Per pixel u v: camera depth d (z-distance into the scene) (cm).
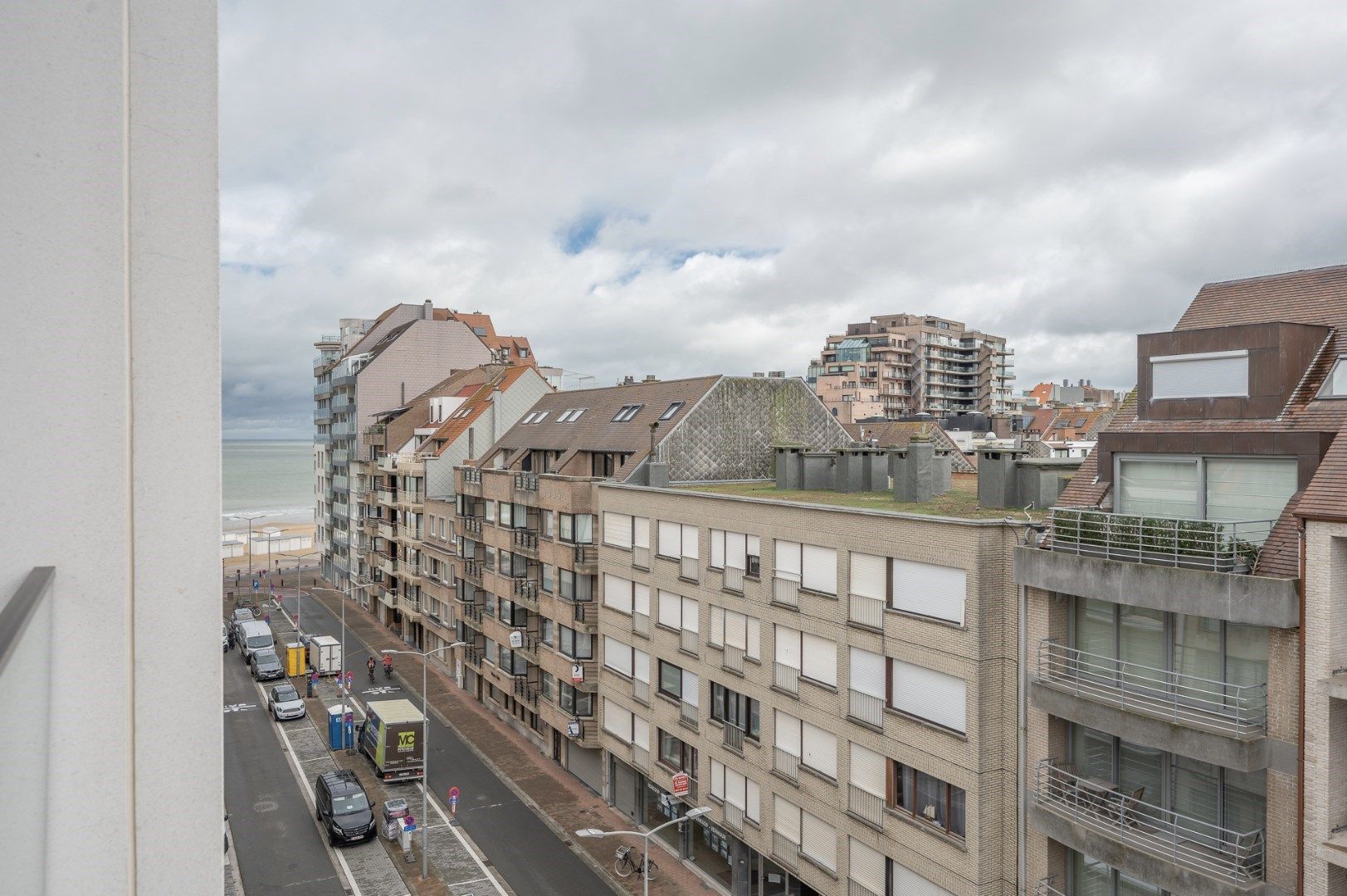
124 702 245
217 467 280
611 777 3953
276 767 4406
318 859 3434
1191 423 2027
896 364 14525
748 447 4259
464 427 6338
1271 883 1677
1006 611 2189
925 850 2302
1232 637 1795
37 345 230
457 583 5722
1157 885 1823
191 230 278
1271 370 1888
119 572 240
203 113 282
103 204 238
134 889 263
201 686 276
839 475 3353
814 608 2677
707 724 3173
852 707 2552
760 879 2978
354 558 8494
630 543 3684
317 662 5981
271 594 8894
